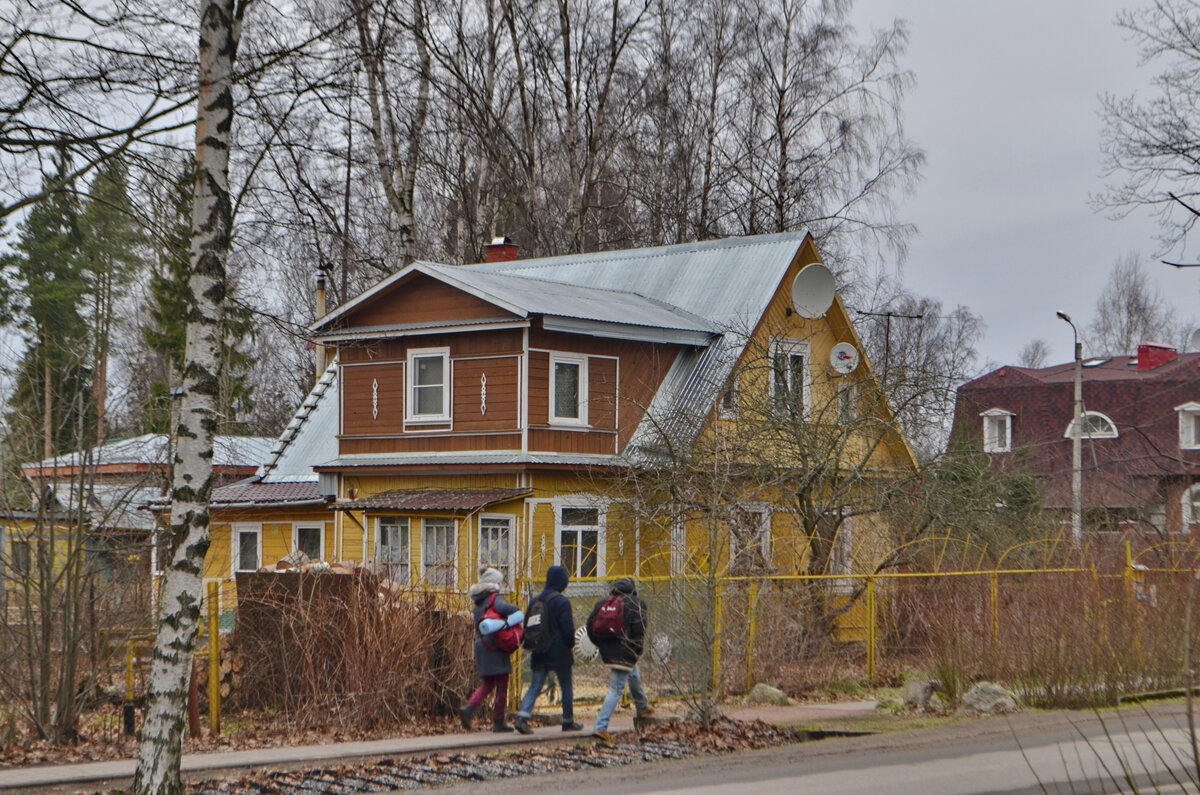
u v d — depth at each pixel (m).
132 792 15.84
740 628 24.83
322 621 23.19
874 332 61.19
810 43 59.19
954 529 33.59
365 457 41.56
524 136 58.28
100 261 27.72
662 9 58.41
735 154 60.62
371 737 21.70
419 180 62.34
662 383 41.06
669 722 22.03
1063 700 23.58
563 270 50.16
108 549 23.36
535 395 37.97
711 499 27.88
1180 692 24.45
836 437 32.38
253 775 17.78
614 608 20.91
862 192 59.50
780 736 20.92
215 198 16.38
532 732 21.67
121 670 23.77
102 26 17.02
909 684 24.69
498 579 22.06
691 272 46.09
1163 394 69.56
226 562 45.78
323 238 47.97
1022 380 77.94
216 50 16.39
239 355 59.41
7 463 23.28
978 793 15.70
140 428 37.12
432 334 39.91
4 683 21.36
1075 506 42.62
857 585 28.80
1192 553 34.31
